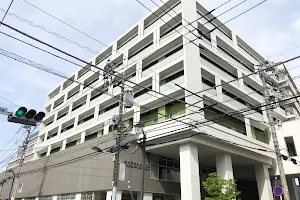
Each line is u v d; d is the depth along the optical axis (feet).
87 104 103.40
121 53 91.97
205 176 83.66
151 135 66.85
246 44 99.45
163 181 69.77
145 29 85.76
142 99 74.79
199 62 68.85
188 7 72.59
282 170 43.47
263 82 51.55
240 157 74.49
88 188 68.18
